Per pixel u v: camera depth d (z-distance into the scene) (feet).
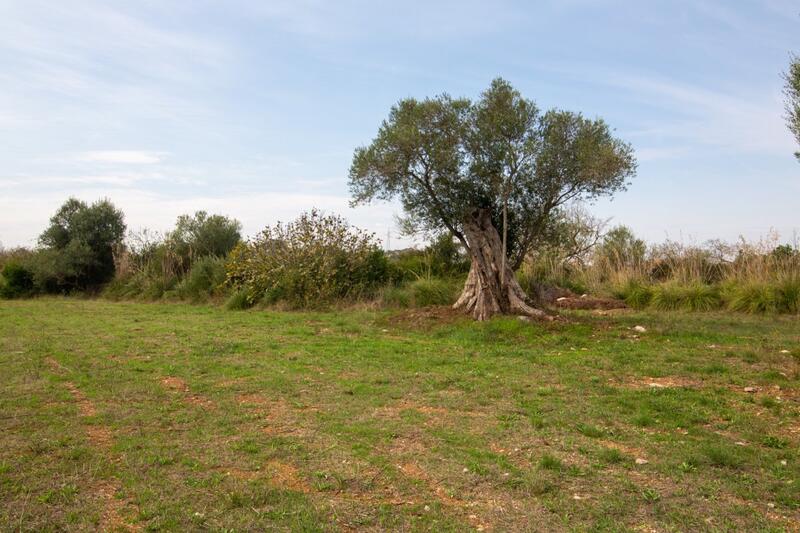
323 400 25.17
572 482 16.79
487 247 45.91
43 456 18.48
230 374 30.01
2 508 14.94
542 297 65.87
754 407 23.67
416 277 66.80
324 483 16.67
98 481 16.70
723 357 33.01
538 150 42.09
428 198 45.29
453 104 43.88
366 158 43.52
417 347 37.55
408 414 23.04
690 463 18.04
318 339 41.22
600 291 68.08
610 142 42.22
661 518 14.73
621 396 25.25
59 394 25.91
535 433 20.80
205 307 67.41
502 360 33.19
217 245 86.28
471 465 17.90
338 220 67.77
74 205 95.14
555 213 49.39
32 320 54.03
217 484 16.56
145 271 83.30
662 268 69.46
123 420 22.25
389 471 17.54
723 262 66.59
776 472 17.28
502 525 14.46
